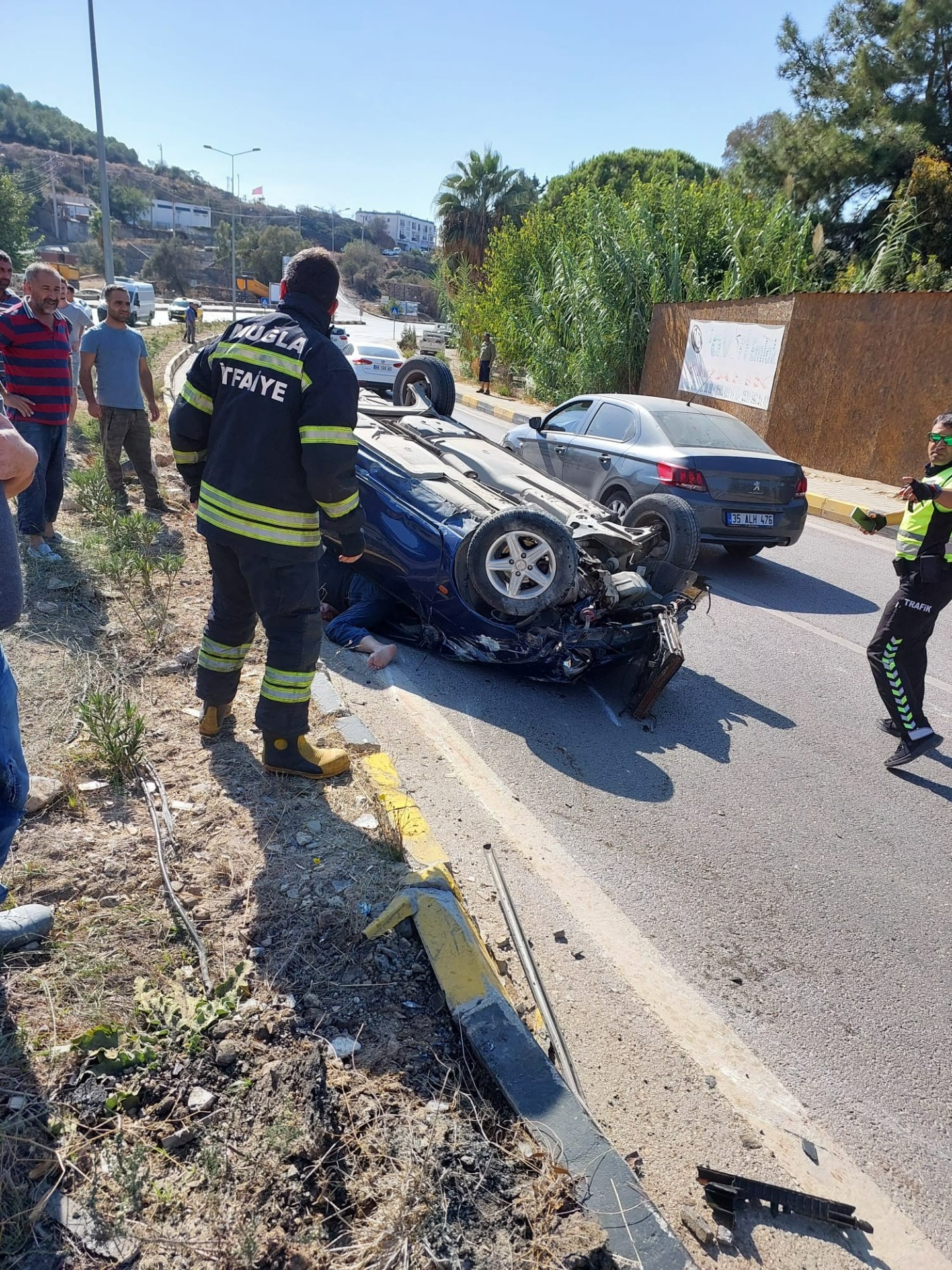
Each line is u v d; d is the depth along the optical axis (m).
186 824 3.18
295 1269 1.75
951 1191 2.52
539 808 4.19
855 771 5.01
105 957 2.48
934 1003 3.24
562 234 24.03
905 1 22.86
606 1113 2.58
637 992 3.10
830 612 7.92
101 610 4.99
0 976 2.36
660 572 6.07
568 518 5.77
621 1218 2.01
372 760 3.94
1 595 1.93
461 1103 2.26
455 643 5.51
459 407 23.23
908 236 19.97
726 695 5.91
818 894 3.82
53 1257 1.71
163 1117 2.05
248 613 3.56
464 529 5.37
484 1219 1.95
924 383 13.20
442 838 3.78
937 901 3.87
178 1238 1.77
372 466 5.91
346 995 2.53
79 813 3.15
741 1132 2.60
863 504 12.11
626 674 5.80
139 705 3.98
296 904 2.85
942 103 23.77
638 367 20.27
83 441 9.65
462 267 33.66
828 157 23.94
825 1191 2.45
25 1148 1.90
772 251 19.31
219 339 3.32
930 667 6.78
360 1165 2.01
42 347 5.34
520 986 2.95
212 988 2.46
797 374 14.93
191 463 3.52
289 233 99.88
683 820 4.28
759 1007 3.12
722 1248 2.23
